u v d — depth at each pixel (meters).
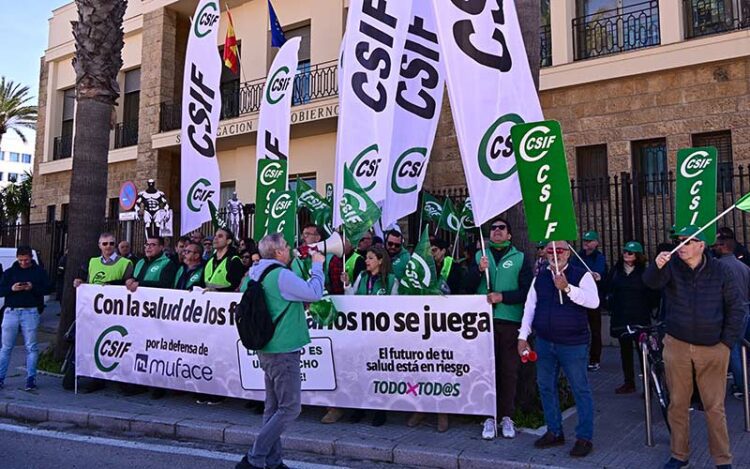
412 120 7.13
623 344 6.85
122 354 6.78
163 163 17.39
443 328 5.38
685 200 4.89
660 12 10.98
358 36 6.36
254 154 16.23
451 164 13.02
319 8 15.23
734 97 10.20
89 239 8.79
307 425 5.66
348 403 5.64
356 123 6.29
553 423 4.94
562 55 11.95
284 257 4.64
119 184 18.84
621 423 5.67
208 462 4.91
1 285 7.21
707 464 4.55
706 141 10.59
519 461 4.57
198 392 6.28
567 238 4.72
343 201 6.08
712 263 4.28
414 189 7.12
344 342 5.67
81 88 8.93
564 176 4.73
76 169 8.82
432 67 7.14
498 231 5.50
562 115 11.88
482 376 5.25
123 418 5.95
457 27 5.58
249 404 6.38
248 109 15.98
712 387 4.28
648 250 9.80
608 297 7.14
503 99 5.57
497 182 5.52
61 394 7.00
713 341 4.22
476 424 5.63
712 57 10.23
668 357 4.43
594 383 7.43
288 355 4.41
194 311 6.36
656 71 10.84
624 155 11.18
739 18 10.40
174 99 17.77
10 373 8.22
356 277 6.42
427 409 5.39
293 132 14.94
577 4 12.14
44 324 13.28
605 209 10.96
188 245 7.30
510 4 5.66
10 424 6.18
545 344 4.91
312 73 15.12
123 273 7.30
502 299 5.22
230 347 6.12
